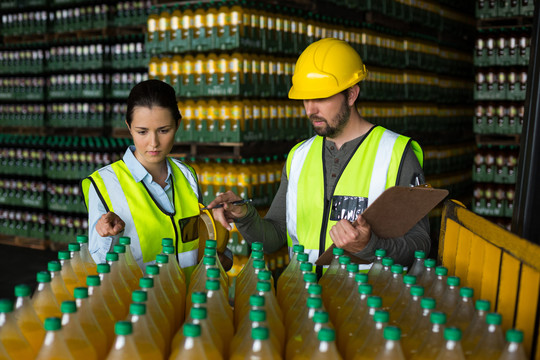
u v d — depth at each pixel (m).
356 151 2.12
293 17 4.86
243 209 2.06
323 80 2.04
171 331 1.48
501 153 6.23
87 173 6.45
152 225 1.96
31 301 1.41
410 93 6.54
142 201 1.96
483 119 6.21
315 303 1.25
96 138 6.65
